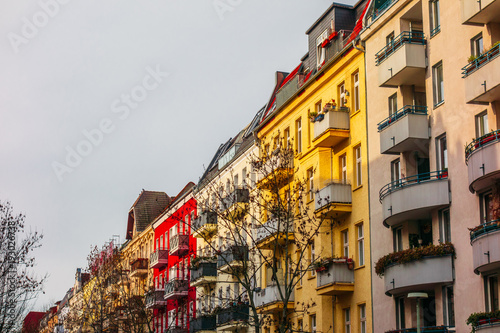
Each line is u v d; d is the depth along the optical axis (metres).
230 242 53.22
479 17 27.16
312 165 41.41
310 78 42.38
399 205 31.23
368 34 36.53
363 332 36.31
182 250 64.12
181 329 61.72
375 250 35.09
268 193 46.56
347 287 36.91
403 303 32.81
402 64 31.84
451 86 30.19
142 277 80.62
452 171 29.64
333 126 38.38
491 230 25.62
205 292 59.28
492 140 26.00
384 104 35.22
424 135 31.34
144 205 88.75
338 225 38.53
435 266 29.39
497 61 25.69
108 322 70.25
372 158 35.97
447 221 30.12
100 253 72.19
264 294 45.25
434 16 31.86
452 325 29.33
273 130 48.66
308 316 41.41
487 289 27.17
